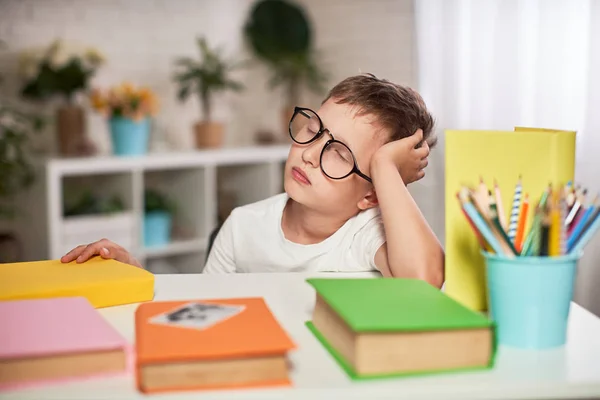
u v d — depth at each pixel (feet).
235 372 2.09
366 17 10.97
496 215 2.53
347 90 3.77
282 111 11.95
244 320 2.41
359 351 2.16
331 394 2.07
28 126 10.07
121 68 10.89
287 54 11.87
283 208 4.21
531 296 2.44
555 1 7.41
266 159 10.91
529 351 2.44
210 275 3.52
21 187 9.61
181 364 2.06
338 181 3.67
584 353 2.43
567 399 2.17
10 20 9.96
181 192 10.73
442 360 2.23
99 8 10.64
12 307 2.59
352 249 3.90
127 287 2.97
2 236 9.59
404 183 3.77
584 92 7.20
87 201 9.72
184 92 10.58
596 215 2.53
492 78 8.22
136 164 9.63
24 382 2.09
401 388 2.10
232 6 11.78
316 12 11.94
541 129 3.16
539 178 2.91
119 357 2.18
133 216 9.71
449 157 3.02
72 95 9.94
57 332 2.27
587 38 7.14
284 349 2.10
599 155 7.04
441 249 3.40
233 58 11.86
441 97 9.06
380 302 2.42
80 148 9.77
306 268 3.99
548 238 2.50
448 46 8.84
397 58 10.41
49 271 3.13
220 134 10.91
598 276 6.87
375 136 3.72
